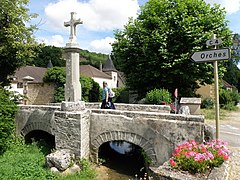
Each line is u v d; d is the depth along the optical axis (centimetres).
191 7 1636
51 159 756
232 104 2405
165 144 721
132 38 1736
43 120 977
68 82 874
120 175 803
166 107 1065
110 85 4041
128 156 1054
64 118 820
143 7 1747
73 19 872
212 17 1577
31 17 1189
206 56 517
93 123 862
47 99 2133
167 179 407
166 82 1638
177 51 1559
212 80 1631
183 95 1672
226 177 427
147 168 766
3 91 965
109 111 843
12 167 738
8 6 1073
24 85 1736
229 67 4800
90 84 2266
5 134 898
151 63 1566
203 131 670
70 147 812
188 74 1548
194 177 397
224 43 1573
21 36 1134
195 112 1062
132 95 2177
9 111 926
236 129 1175
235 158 608
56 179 692
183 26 1485
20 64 1256
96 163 862
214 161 439
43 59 5431
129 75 1758
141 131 768
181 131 696
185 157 448
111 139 826
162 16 1609
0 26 1104
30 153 916
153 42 1552
